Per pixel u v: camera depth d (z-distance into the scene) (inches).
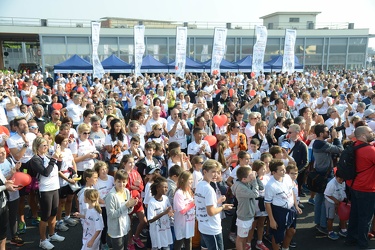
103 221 199.3
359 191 199.9
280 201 185.3
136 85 694.5
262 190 197.6
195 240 209.5
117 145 248.1
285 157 234.1
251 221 183.5
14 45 1822.1
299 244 215.3
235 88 666.2
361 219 202.8
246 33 1416.1
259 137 286.4
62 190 229.0
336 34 1455.5
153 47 1365.7
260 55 916.0
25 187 205.2
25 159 235.1
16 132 235.1
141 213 207.0
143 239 222.7
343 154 204.1
